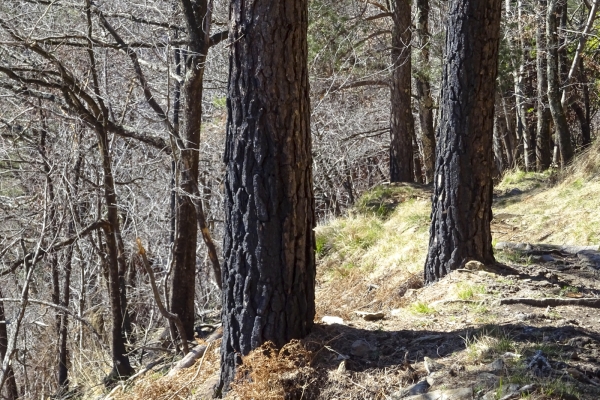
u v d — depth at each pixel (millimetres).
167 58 8586
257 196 4320
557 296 5723
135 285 15461
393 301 6477
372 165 23219
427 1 16391
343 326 5016
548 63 15125
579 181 10586
